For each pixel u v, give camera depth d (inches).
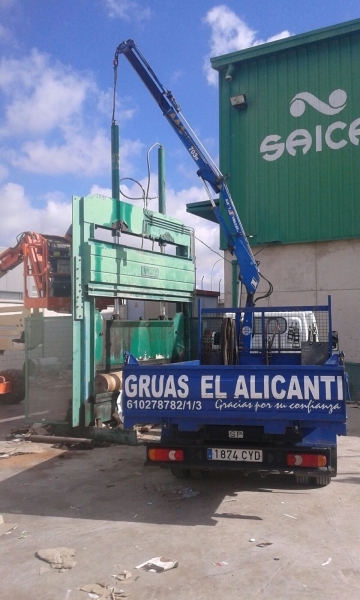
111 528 191.2
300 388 200.2
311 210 536.4
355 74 520.4
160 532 186.7
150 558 164.9
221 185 347.3
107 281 340.8
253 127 565.0
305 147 540.7
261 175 559.8
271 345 293.1
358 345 514.9
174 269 428.5
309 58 541.6
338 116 527.2
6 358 567.5
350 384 487.5
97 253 331.9
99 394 335.6
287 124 549.3
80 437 327.6
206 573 154.3
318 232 532.1
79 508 213.3
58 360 331.3
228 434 224.8
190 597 140.7
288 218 546.3
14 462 285.7
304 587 144.9
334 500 220.5
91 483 247.3
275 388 202.7
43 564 161.8
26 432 356.2
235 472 263.7
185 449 220.4
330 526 191.2
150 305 772.0
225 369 208.2
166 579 150.8
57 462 285.6
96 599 140.3
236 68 575.2
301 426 202.5
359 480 249.6
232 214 346.9
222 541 177.9
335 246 529.7
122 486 242.5
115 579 151.4
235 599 139.3
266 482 247.1
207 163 346.0
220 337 301.7
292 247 547.5
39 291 437.1
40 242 439.5
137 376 217.6
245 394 205.3
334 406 196.9
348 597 139.3
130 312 861.2
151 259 393.7
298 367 200.8
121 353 372.2
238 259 346.0
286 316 299.1
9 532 188.5
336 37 525.3
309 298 537.6
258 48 553.6
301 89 544.1
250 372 205.6
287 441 217.9
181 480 251.8
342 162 525.7
